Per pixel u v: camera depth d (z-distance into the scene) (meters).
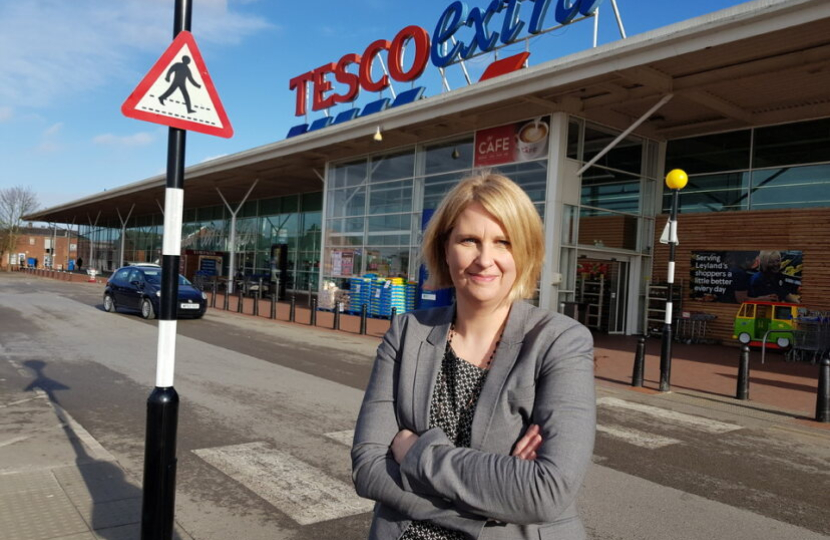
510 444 1.40
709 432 6.96
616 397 8.83
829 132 14.72
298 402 7.47
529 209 1.56
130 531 3.65
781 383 10.26
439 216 1.64
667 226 9.45
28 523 3.70
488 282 1.53
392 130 18.62
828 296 14.23
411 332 1.63
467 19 17.08
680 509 4.51
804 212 14.75
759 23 10.61
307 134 21.30
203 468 4.96
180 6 3.28
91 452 5.17
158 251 50.91
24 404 6.88
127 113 3.08
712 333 16.14
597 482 5.06
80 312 17.88
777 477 5.38
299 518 4.05
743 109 15.44
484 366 1.53
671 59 12.59
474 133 17.80
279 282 29.97
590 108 15.55
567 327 1.48
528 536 1.35
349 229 22.77
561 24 14.24
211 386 8.26
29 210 70.44
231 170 27.50
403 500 1.40
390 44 19.41
